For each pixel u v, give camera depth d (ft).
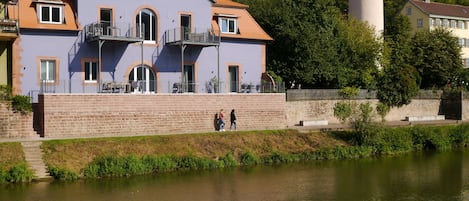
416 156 142.00
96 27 131.34
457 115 198.49
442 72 209.67
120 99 123.85
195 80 148.15
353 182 107.96
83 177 103.40
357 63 183.93
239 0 192.85
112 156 108.37
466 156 142.41
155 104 128.26
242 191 97.81
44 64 129.80
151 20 143.02
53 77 130.62
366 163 129.49
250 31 157.79
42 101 115.96
